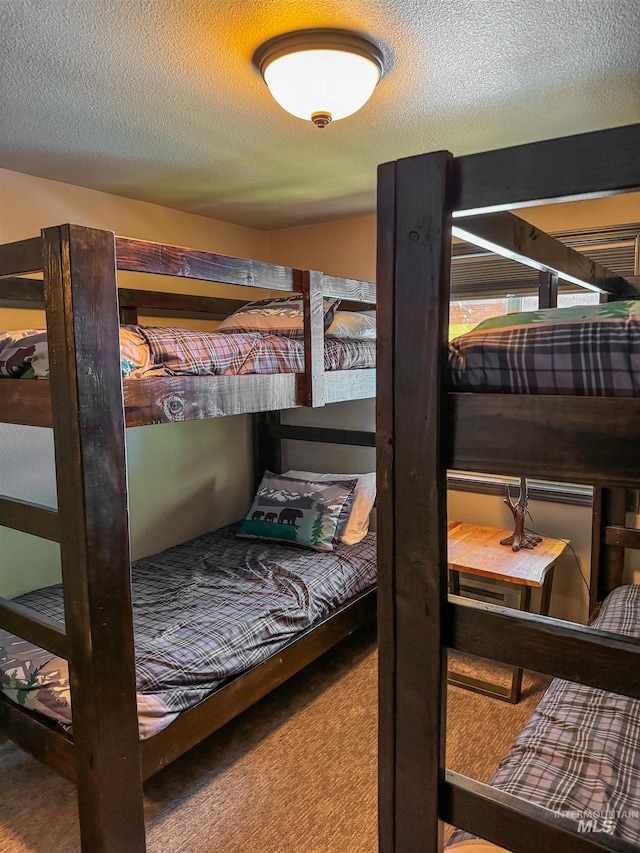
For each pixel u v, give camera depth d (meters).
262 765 2.17
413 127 2.04
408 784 0.96
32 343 1.58
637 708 1.72
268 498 3.41
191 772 2.14
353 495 3.38
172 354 1.80
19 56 1.49
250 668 2.25
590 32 1.41
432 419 0.87
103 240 1.45
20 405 1.57
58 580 2.80
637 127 0.71
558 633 0.82
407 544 0.92
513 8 1.30
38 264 1.46
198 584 2.72
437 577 0.90
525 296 2.97
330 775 2.12
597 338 0.78
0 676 1.90
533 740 1.58
